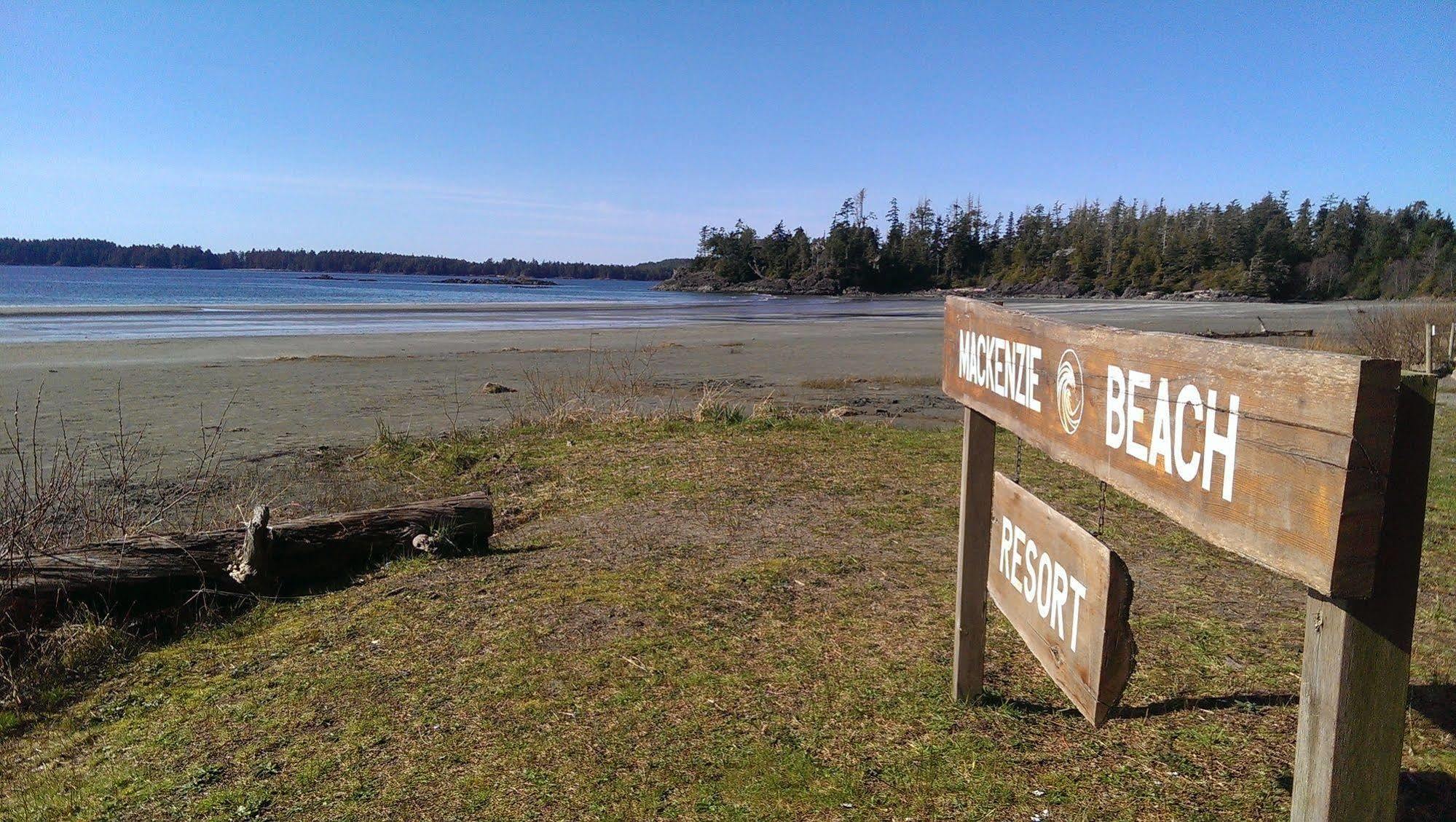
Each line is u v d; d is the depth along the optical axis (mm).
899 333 37125
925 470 7746
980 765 2957
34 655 4301
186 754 3361
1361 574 1375
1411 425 1443
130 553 4891
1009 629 4141
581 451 9141
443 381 18859
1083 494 6691
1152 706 3303
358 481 9000
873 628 4180
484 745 3260
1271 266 103188
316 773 3145
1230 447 1637
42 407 14883
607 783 2965
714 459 8305
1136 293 115750
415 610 4688
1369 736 1526
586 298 91938
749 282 141000
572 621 4395
